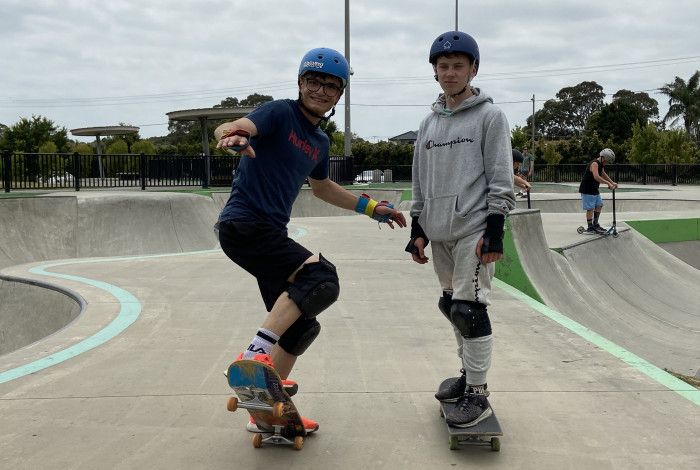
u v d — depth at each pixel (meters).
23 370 3.84
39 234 11.86
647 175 36.38
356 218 14.88
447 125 2.87
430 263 8.11
